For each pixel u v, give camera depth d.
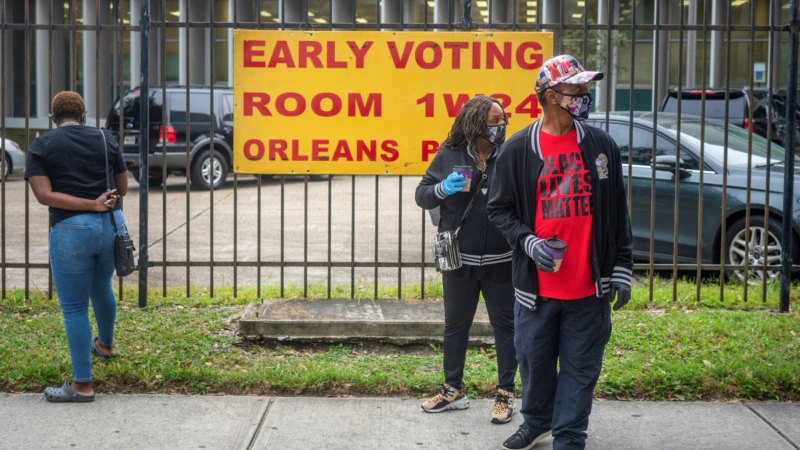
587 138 3.73
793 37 6.52
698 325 6.05
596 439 4.42
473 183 4.50
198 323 6.17
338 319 5.82
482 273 4.54
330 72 6.37
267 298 6.82
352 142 6.43
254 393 5.07
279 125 6.41
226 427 4.55
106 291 5.21
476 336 5.79
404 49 6.35
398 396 5.06
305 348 5.77
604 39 21.03
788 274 6.58
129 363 5.28
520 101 6.38
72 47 6.46
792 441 4.39
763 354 5.46
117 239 4.98
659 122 8.72
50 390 4.86
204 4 28.52
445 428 4.58
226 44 28.92
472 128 4.48
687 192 8.09
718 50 24.84
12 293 7.18
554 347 3.92
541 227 3.77
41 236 10.88
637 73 24.86
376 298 6.63
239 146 6.44
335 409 4.83
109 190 4.93
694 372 5.13
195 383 5.09
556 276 3.76
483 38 6.33
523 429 4.18
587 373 3.79
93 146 4.90
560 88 3.65
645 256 8.60
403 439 4.43
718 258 7.98
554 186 3.73
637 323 6.14
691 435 4.47
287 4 26.17
